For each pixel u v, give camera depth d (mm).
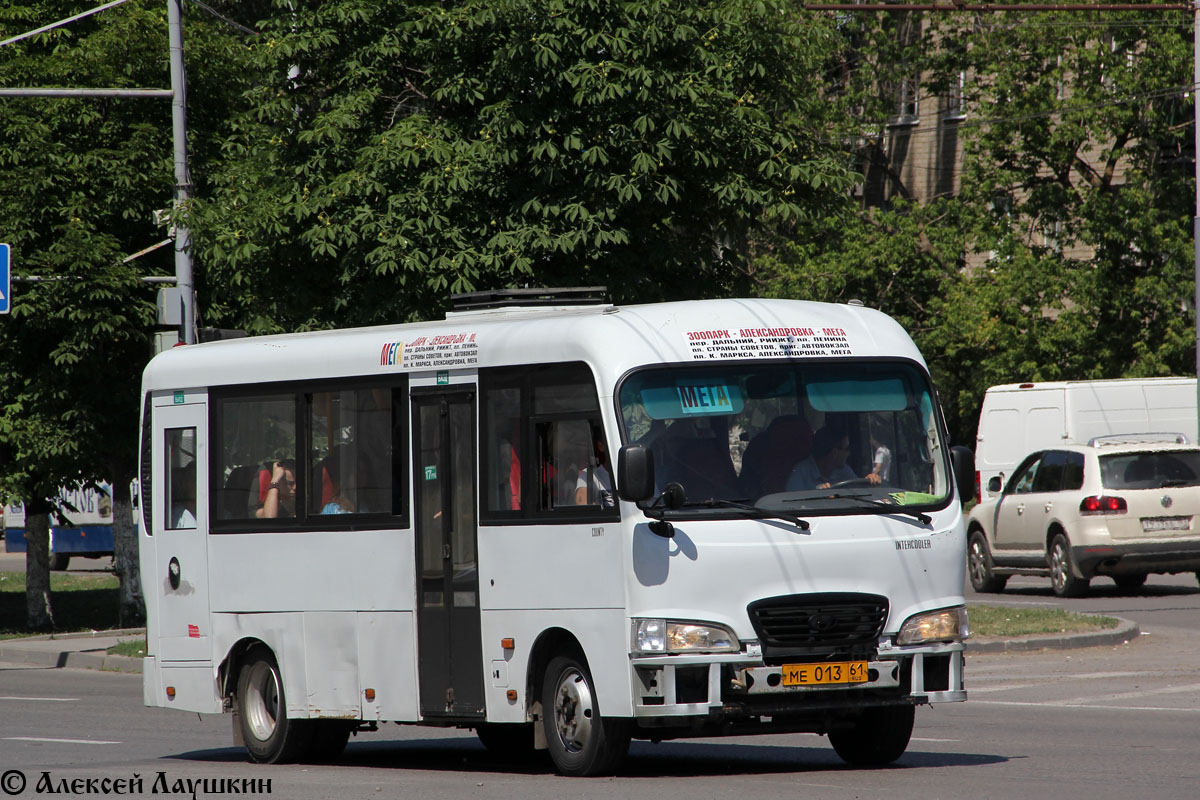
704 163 61094
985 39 147250
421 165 62719
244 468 44281
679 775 36281
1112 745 40125
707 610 34062
